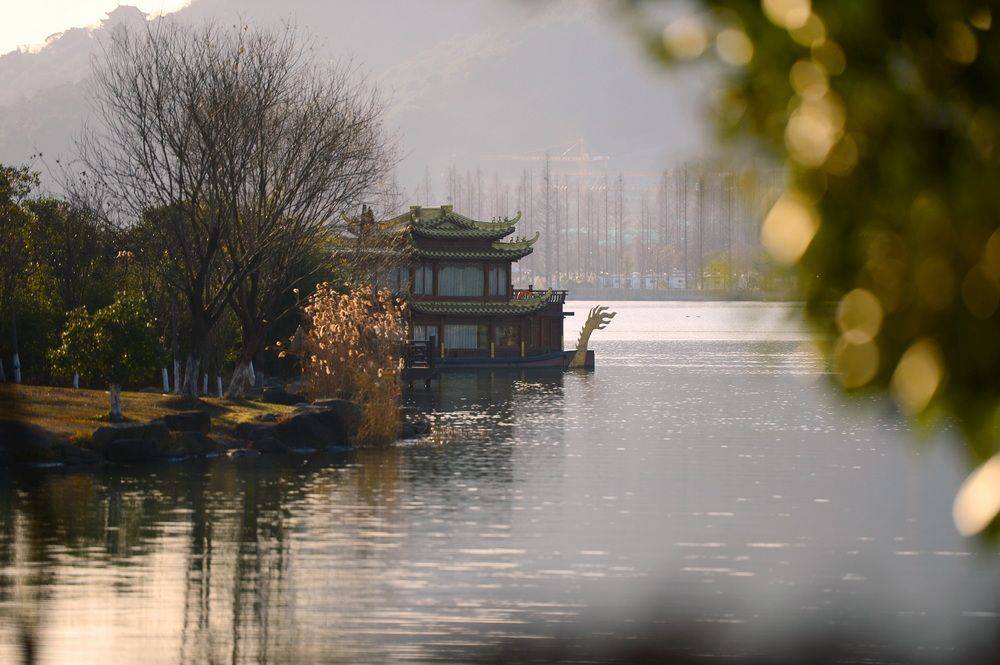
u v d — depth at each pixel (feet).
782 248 20.18
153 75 406.21
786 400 534.78
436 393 584.81
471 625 147.84
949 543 198.70
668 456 324.80
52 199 485.15
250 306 406.00
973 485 17.62
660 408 493.77
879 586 169.27
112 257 481.46
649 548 195.21
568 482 272.31
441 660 133.28
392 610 155.12
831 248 20.01
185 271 412.16
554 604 158.92
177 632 144.15
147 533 204.13
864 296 19.67
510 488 261.85
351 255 515.50
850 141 20.16
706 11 20.48
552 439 369.09
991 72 19.67
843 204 20.13
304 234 414.62
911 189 19.92
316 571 176.96
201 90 388.98
